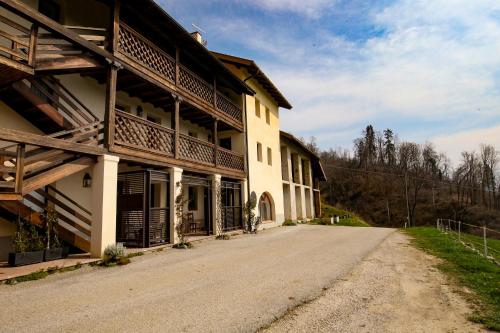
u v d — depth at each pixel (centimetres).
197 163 1225
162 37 1095
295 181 2770
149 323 385
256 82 1903
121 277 613
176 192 1059
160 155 1007
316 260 792
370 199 5856
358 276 627
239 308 437
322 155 7750
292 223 2188
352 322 391
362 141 7294
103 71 866
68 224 907
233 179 1614
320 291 520
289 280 589
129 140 876
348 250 965
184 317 404
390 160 7056
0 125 783
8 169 611
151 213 990
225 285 555
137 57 927
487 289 522
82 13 1013
